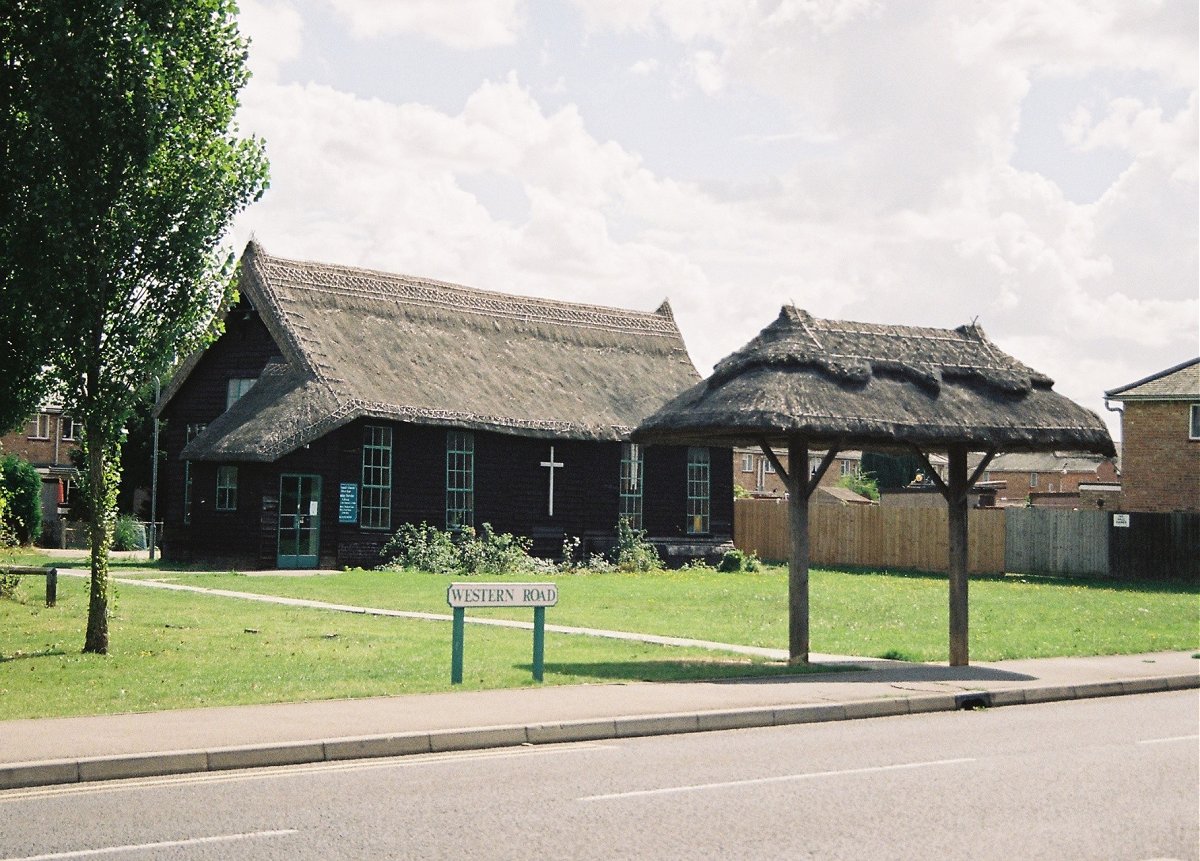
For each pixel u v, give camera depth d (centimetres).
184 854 815
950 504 1959
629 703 1446
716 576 3972
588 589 3309
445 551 3844
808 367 1894
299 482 3722
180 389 4100
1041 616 2842
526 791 1019
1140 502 4853
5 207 1775
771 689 1591
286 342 3825
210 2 1866
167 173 1841
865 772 1107
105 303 1800
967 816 931
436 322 4303
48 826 894
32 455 6309
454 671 1597
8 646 1914
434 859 804
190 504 3884
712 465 4619
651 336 4919
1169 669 1897
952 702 1575
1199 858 816
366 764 1150
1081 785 1051
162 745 1143
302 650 1909
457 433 4019
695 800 984
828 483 9850
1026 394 2039
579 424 4222
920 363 1983
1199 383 4812
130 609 2467
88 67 1739
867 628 2511
